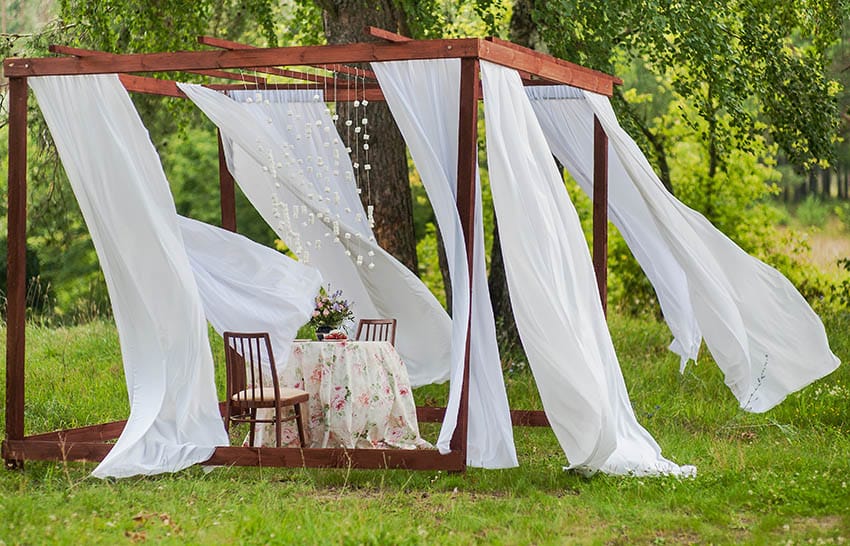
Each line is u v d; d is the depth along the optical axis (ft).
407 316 26.40
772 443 24.09
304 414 22.66
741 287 23.40
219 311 22.07
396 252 29.99
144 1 32.99
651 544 15.75
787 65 33.04
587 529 16.60
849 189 64.90
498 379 20.06
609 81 23.97
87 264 60.54
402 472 20.24
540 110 25.94
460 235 19.69
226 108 23.54
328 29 29.66
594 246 25.46
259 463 20.17
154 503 17.75
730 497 18.25
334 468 20.52
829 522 16.83
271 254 22.71
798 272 52.75
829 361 23.50
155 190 21.31
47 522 16.31
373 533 15.53
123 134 21.31
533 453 22.89
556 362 19.57
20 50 37.42
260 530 15.74
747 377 23.03
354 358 22.57
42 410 27.20
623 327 39.11
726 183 51.34
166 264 20.95
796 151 34.14
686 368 31.89
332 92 25.71
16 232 21.49
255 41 42.29
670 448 23.38
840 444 23.49
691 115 48.21
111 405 28.35
